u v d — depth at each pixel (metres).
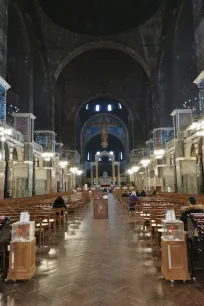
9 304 3.54
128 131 48.59
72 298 3.70
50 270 4.86
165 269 4.37
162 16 24.64
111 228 9.52
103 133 49.72
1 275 4.57
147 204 10.68
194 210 5.23
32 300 3.65
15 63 22.67
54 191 27.45
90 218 12.57
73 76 38.03
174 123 21.81
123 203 16.92
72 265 5.15
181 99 22.36
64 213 10.43
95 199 12.55
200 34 14.59
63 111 39.78
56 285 4.16
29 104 22.38
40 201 13.97
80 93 40.03
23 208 9.05
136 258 5.60
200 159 16.39
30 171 21.78
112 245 6.80
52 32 27.34
